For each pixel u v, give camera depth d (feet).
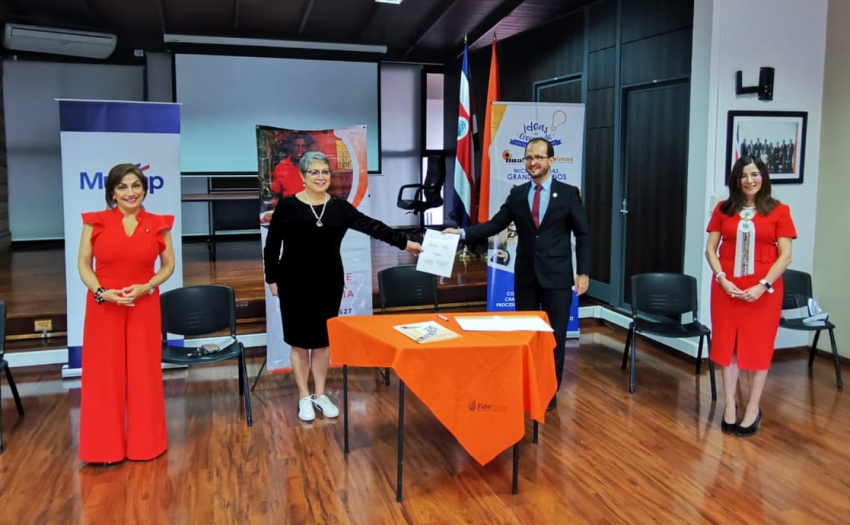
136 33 29.04
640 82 18.08
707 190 15.25
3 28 27.30
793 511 9.04
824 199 15.93
